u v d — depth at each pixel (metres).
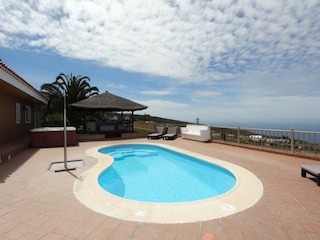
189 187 5.54
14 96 10.88
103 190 4.03
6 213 3.04
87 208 3.21
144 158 9.27
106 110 17.83
